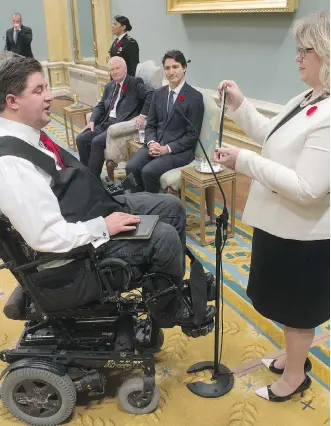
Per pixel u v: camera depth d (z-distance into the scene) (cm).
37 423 193
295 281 173
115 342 194
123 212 198
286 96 414
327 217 163
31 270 177
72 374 188
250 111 199
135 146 401
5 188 160
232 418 193
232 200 331
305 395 203
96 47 718
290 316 180
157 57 582
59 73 884
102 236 173
